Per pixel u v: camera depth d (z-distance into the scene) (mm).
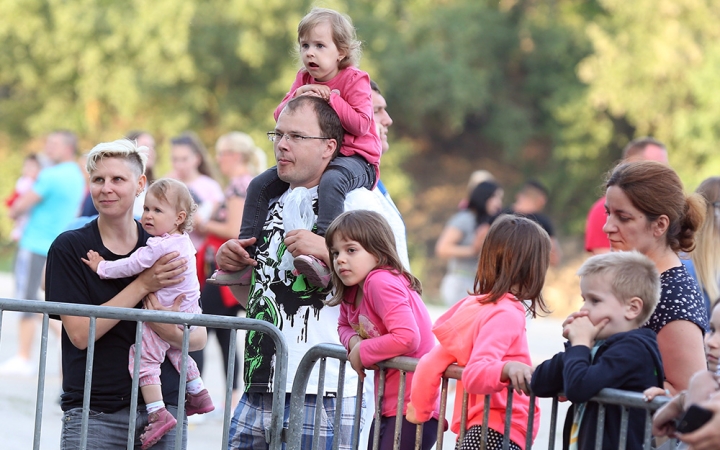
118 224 13656
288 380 13711
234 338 13031
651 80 86125
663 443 10383
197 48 86250
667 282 11125
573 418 10734
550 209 97438
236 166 25594
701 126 82812
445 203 99625
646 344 10086
